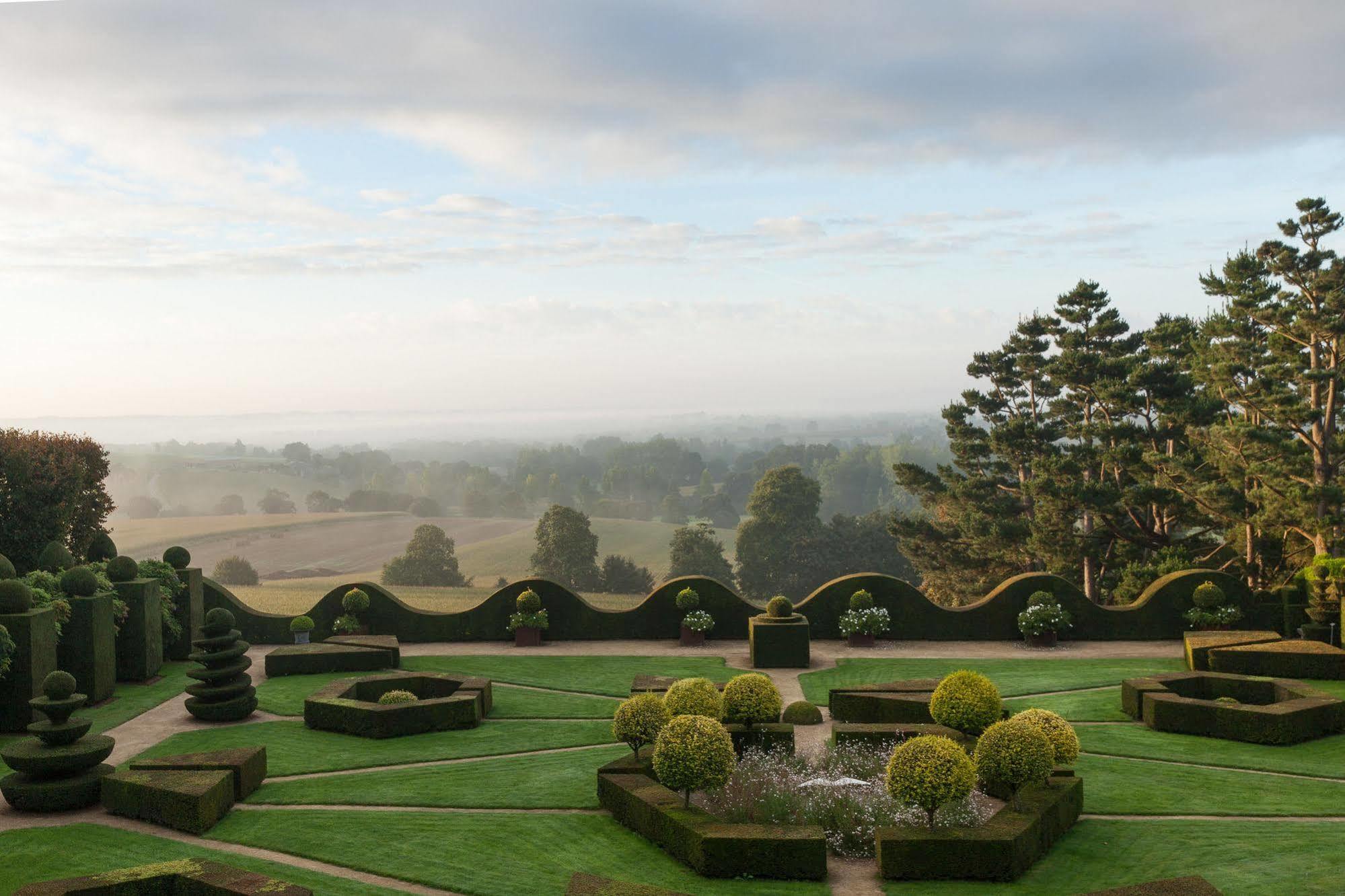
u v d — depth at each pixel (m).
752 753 17.86
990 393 55.25
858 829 14.36
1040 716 16.11
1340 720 20.02
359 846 14.62
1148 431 46.28
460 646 31.30
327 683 25.62
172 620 28.97
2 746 20.28
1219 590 29.72
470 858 14.17
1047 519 45.50
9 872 13.66
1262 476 37.25
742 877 13.47
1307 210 39.25
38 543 29.84
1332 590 27.05
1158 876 13.29
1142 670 26.34
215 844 14.79
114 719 22.56
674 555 91.00
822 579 80.81
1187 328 45.97
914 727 18.88
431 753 19.53
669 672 27.45
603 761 18.94
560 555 89.19
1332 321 37.66
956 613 31.30
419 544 94.12
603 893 12.00
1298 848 14.16
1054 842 14.63
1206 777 17.53
